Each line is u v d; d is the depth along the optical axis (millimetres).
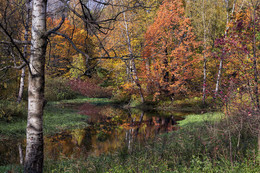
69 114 15484
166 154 5867
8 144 8352
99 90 28875
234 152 4953
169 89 21422
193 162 4500
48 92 22891
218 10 21344
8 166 5785
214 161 4414
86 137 10195
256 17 5703
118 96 25531
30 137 3379
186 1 23984
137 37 17078
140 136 10289
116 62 20297
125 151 6918
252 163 4055
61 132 10945
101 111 18672
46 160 6258
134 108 21281
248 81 5477
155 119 15461
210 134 6125
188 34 21312
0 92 13625
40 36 3375
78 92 27719
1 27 2375
